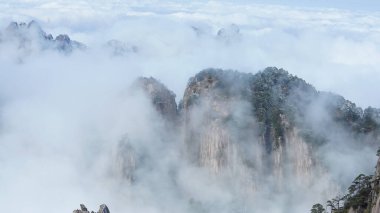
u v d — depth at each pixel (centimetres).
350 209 12938
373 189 12369
